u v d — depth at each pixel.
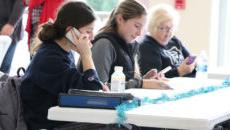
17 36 6.73
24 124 3.55
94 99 3.07
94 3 8.05
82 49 3.72
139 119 2.86
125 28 4.60
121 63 4.55
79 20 3.72
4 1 6.63
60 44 3.71
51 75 3.54
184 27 7.50
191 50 7.50
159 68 5.51
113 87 3.92
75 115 3.02
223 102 3.46
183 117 2.78
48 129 3.55
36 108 3.58
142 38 5.59
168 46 5.96
